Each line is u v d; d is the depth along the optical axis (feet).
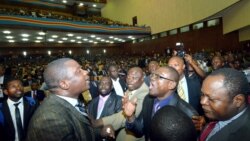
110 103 8.89
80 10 77.20
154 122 2.48
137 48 76.95
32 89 15.55
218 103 3.22
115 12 82.07
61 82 4.55
